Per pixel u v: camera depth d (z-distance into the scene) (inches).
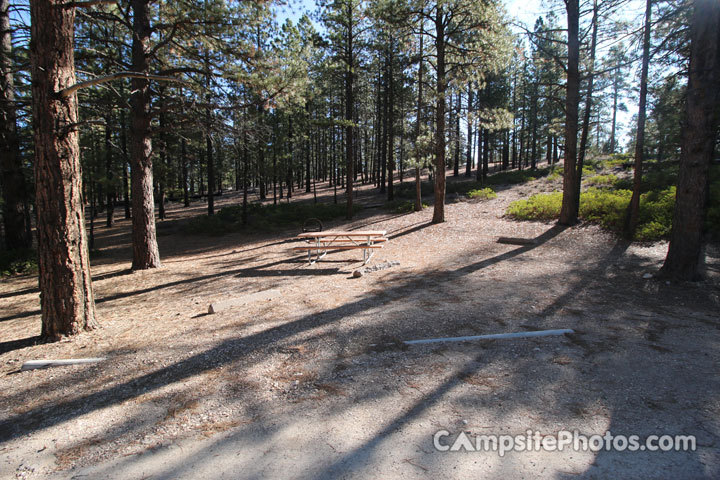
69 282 199.5
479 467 83.5
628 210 381.1
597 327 170.9
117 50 416.2
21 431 113.1
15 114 473.4
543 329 170.2
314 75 675.4
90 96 367.6
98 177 552.7
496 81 994.7
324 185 1625.2
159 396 127.5
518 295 228.1
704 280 241.9
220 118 388.2
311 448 93.7
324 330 181.3
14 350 188.7
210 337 183.6
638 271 273.1
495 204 674.8
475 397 114.3
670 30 338.3
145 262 412.5
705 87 229.6
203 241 659.4
